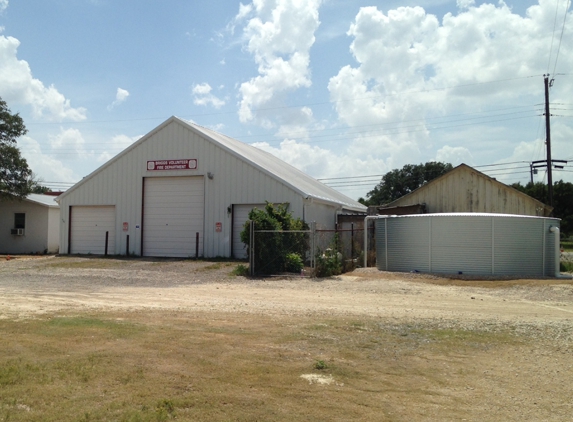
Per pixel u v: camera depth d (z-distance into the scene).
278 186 24.92
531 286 15.62
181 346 7.50
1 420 4.80
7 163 33.72
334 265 18.52
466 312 11.05
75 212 29.38
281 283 16.39
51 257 27.47
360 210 34.69
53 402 5.28
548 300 13.27
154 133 27.62
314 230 18.28
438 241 18.83
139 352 7.13
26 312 10.41
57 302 12.03
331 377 6.31
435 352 7.59
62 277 18.22
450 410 5.41
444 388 6.09
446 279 17.39
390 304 12.16
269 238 18.47
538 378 6.51
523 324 9.62
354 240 23.61
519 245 18.48
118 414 4.99
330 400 5.55
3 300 12.34
